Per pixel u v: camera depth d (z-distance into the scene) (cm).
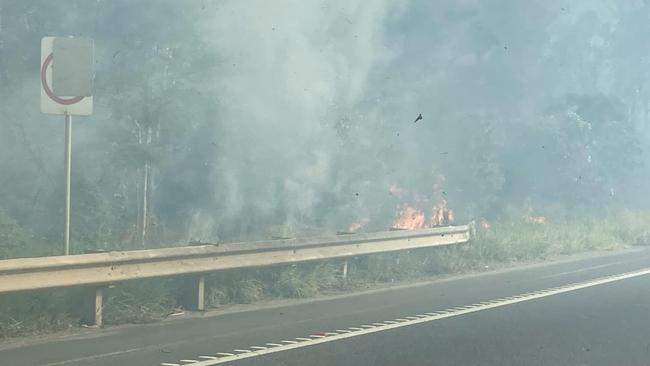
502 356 768
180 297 1022
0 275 777
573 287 1254
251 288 1101
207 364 718
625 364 740
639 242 2161
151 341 816
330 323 932
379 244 1304
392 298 1136
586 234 2034
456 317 977
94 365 711
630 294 1180
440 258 1452
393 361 741
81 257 846
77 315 899
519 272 1464
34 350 767
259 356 752
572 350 797
